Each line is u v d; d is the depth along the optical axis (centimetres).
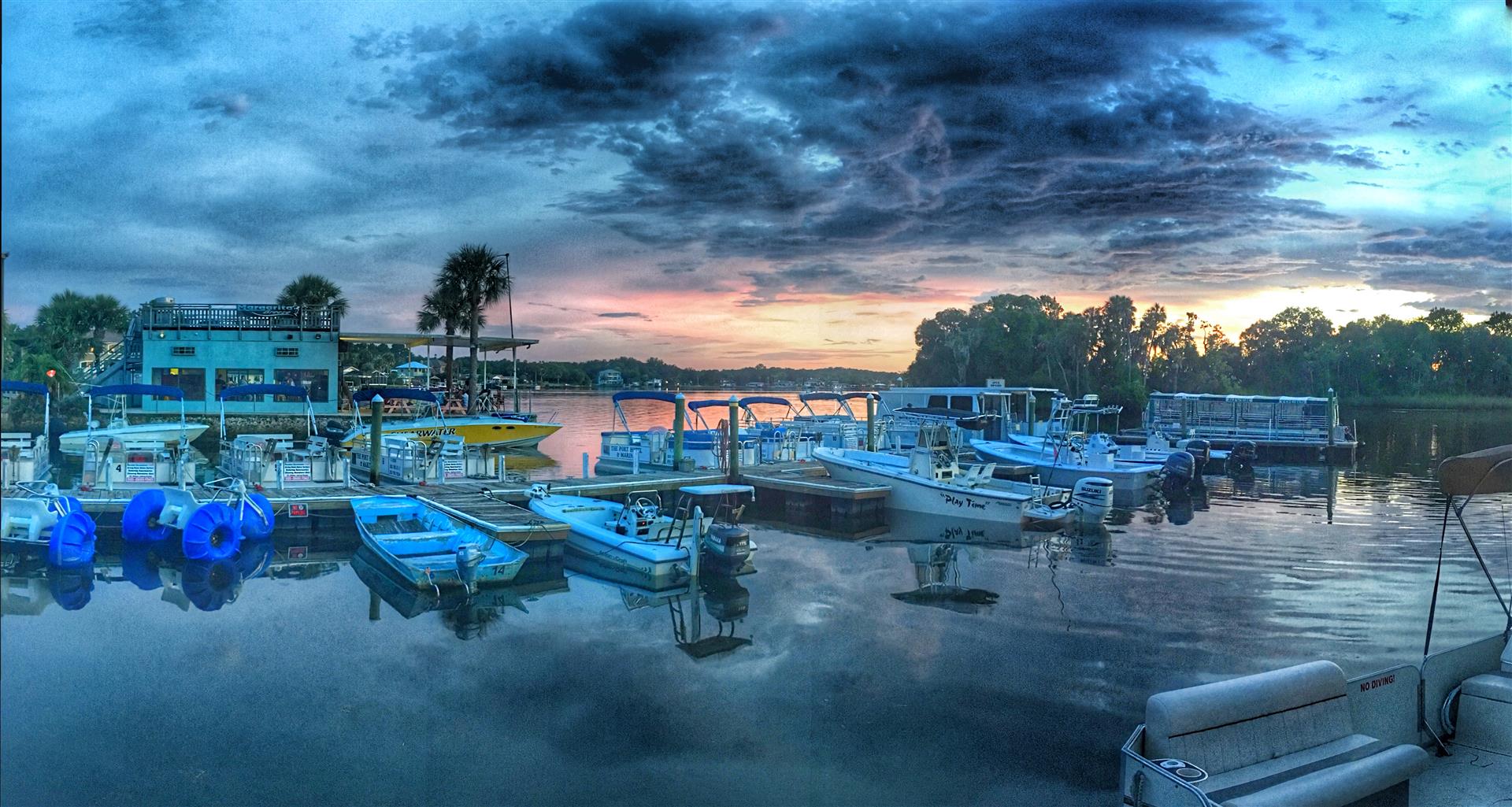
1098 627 1371
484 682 1121
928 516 2398
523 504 2225
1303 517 2431
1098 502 2250
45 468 2211
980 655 1217
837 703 1052
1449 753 622
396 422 3538
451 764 877
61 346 3816
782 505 2562
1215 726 532
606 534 1750
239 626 1366
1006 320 5759
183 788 819
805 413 5850
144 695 1065
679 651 1253
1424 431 4722
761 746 919
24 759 881
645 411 7044
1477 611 1443
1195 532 2211
